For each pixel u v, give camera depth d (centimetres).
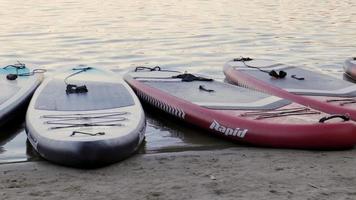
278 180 529
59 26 1820
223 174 549
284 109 739
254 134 679
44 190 505
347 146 645
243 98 805
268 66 1064
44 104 736
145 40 1585
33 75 955
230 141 714
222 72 1195
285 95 855
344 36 1702
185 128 783
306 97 830
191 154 640
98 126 643
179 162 599
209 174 550
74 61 1294
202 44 1537
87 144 571
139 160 613
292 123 670
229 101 789
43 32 1691
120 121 668
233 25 1911
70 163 582
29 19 1970
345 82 928
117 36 1644
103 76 909
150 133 757
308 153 634
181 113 783
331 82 926
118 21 1967
